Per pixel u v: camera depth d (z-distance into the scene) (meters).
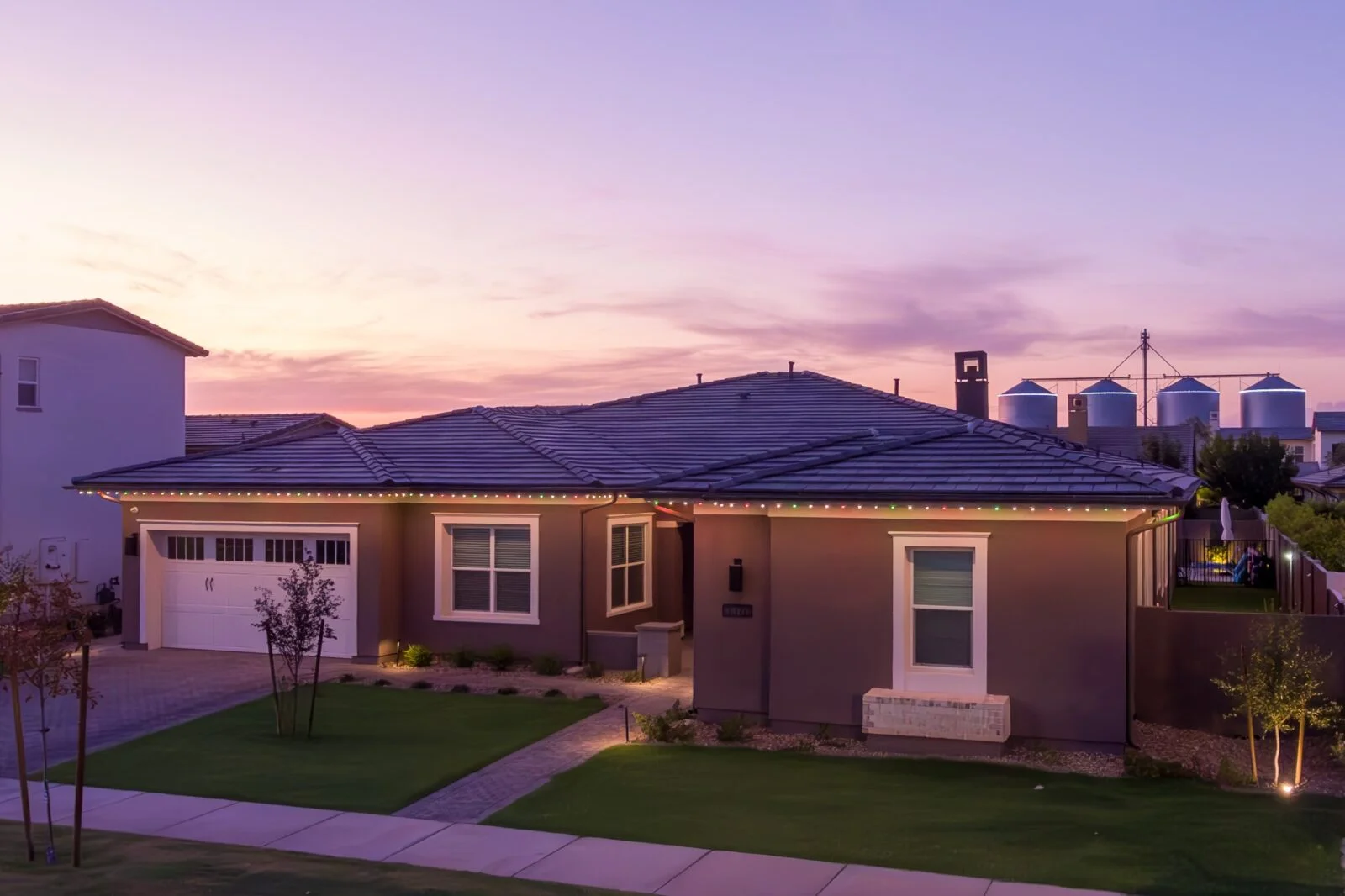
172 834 11.56
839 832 11.30
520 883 9.84
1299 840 10.84
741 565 16.36
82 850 10.80
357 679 19.98
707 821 11.73
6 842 11.10
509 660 20.91
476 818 12.07
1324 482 36.59
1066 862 10.30
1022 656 14.77
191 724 16.50
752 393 29.86
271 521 22.11
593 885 9.90
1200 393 83.25
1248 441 49.06
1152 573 22.72
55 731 16.09
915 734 14.62
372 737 15.66
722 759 14.40
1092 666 14.50
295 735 15.77
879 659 15.40
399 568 21.89
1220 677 15.66
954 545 15.08
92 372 29.33
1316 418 79.69
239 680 19.73
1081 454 17.47
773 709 15.85
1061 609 14.63
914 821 11.62
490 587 21.50
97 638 24.75
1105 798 12.44
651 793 12.83
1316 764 14.03
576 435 26.11
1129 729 14.52
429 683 19.58
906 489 15.11
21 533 27.36
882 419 26.88
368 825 11.80
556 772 13.93
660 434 26.64
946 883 9.85
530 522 21.16
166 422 31.45
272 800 12.73
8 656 10.41
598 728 16.33
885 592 15.40
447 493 21.09
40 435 27.88
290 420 40.16
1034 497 14.39
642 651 20.22
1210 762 14.08
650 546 23.59
